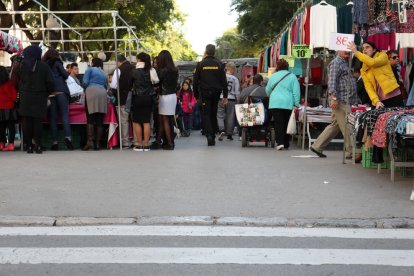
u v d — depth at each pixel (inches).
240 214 273.9
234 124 713.0
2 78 515.8
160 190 331.0
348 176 381.4
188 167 422.0
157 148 571.5
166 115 554.9
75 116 552.4
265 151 547.8
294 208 286.4
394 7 385.7
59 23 956.0
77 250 221.0
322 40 557.6
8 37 586.6
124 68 552.4
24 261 207.0
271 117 592.7
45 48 729.6
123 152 529.3
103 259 209.3
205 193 322.3
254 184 350.6
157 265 202.1
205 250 220.8
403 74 527.5
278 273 193.6
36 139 510.0
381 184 351.3
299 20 627.2
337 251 220.4
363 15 442.9
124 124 559.2
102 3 1396.4
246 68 1159.0
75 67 583.2
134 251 219.6
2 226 260.1
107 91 552.1
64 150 547.2
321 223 259.6
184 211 279.9
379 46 470.6
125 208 286.4
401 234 246.7
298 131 609.9
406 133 317.4
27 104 496.4
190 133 853.2
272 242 232.8
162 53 551.5
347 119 445.4
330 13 555.8
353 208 286.5
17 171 398.3
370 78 403.2
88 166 425.4
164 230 251.4
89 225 261.1
